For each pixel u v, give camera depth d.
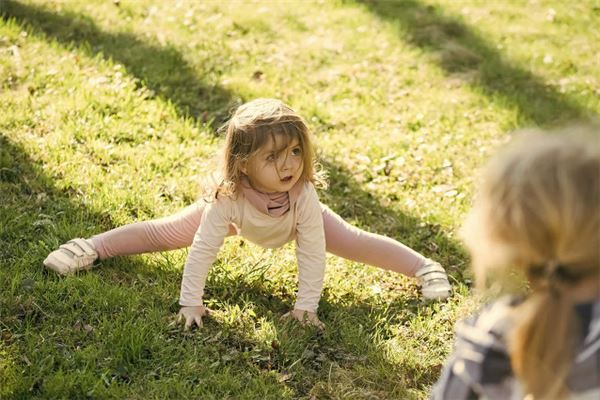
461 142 5.82
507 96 6.60
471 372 1.85
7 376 3.24
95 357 3.41
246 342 3.65
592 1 8.72
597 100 6.64
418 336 3.79
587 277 1.75
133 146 5.27
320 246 3.75
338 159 5.43
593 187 1.70
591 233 1.70
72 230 4.27
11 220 4.29
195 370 3.41
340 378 3.49
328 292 4.06
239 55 6.95
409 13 8.23
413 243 4.57
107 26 7.00
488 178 1.81
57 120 5.36
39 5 7.11
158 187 4.81
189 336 3.63
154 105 5.78
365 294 4.08
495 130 6.05
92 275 3.93
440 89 6.71
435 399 1.95
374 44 7.46
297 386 3.44
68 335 3.55
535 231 1.72
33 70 5.95
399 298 4.08
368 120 6.09
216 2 7.98
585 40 7.85
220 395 3.31
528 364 1.78
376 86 6.68
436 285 4.06
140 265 4.11
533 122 6.21
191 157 5.22
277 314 3.87
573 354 1.76
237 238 4.39
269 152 3.45
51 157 4.91
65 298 3.77
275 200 3.62
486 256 1.83
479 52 7.46
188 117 5.74
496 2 8.68
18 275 3.83
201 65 6.63
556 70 7.18
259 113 3.48
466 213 4.88
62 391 3.21
